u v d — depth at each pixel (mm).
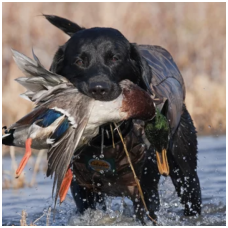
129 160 14977
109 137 15250
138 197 16609
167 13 42438
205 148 27766
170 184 20469
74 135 12750
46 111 12969
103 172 15930
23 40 39500
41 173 24797
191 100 32969
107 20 40750
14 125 13070
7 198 20922
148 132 14539
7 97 31906
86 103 13094
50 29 40594
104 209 18328
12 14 39844
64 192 13336
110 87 13320
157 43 41406
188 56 40719
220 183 22125
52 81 13328
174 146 18203
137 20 41375
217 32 41625
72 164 16141
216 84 35500
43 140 13164
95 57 15062
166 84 17297
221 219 18312
